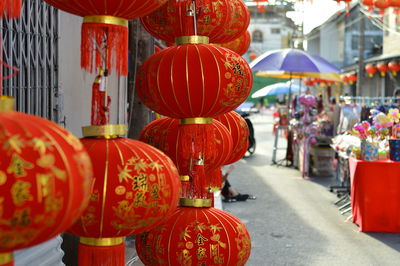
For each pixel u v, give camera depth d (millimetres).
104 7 1786
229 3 2604
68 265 4293
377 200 7219
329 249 6461
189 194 2400
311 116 12555
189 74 2285
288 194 10273
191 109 2342
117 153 1697
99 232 1671
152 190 1658
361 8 13734
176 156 2500
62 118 4180
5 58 3184
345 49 30281
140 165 1678
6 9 1483
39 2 3697
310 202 9461
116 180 1633
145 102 2475
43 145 1161
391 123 7520
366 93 26328
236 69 2342
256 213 8531
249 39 3834
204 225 2264
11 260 1279
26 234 1156
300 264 5875
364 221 7258
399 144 7238
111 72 1881
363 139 7441
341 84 31312
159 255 2256
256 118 41719
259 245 6625
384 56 20531
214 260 2215
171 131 2541
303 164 12383
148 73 2373
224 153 2561
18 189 1109
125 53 1896
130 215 1643
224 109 2389
